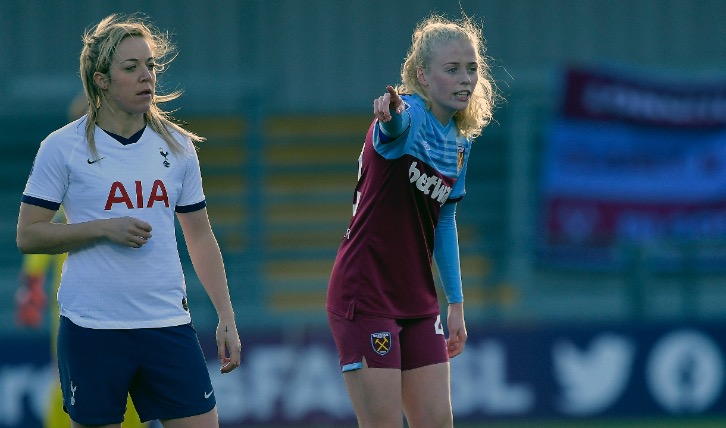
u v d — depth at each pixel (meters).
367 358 17.52
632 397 36.72
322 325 37.53
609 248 43.00
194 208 16.91
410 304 17.73
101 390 15.98
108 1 51.59
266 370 35.94
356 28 51.62
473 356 36.53
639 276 41.66
